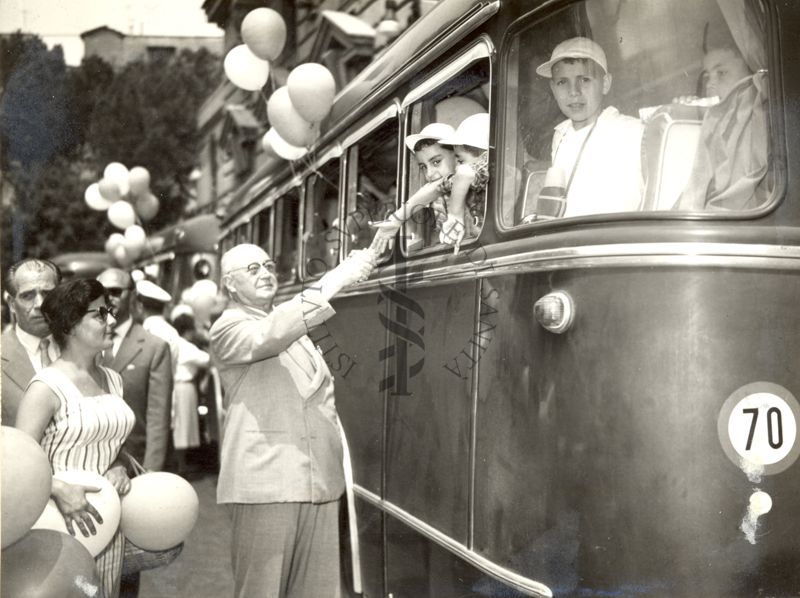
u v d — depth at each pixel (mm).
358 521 3707
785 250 2350
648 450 2336
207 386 5035
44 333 2857
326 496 2879
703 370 2322
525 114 2717
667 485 2324
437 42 3068
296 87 3773
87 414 2559
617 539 2363
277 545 2801
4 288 2938
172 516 2807
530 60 2711
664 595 2336
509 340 2602
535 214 2686
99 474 2646
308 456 2855
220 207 6117
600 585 2385
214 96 5160
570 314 2408
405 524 3186
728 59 2531
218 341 2838
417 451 3135
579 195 2590
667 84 2619
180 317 5340
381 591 3479
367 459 3596
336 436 2967
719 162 2477
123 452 2908
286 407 2865
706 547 2318
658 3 2561
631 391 2350
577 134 2680
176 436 4855
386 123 3471
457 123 3180
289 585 2920
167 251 5938
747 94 2488
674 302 2332
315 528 2893
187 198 6219
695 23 2553
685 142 2494
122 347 3525
